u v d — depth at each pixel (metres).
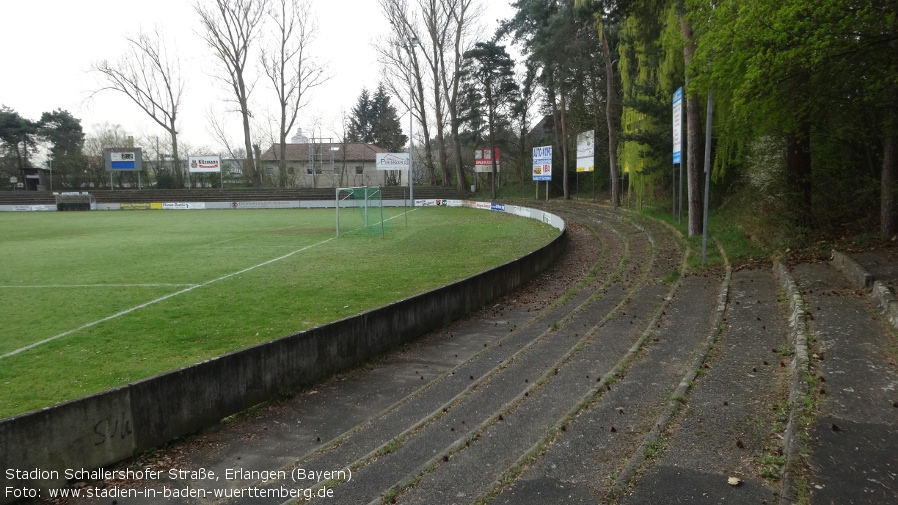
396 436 5.75
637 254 18.67
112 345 9.74
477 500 3.95
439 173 73.12
